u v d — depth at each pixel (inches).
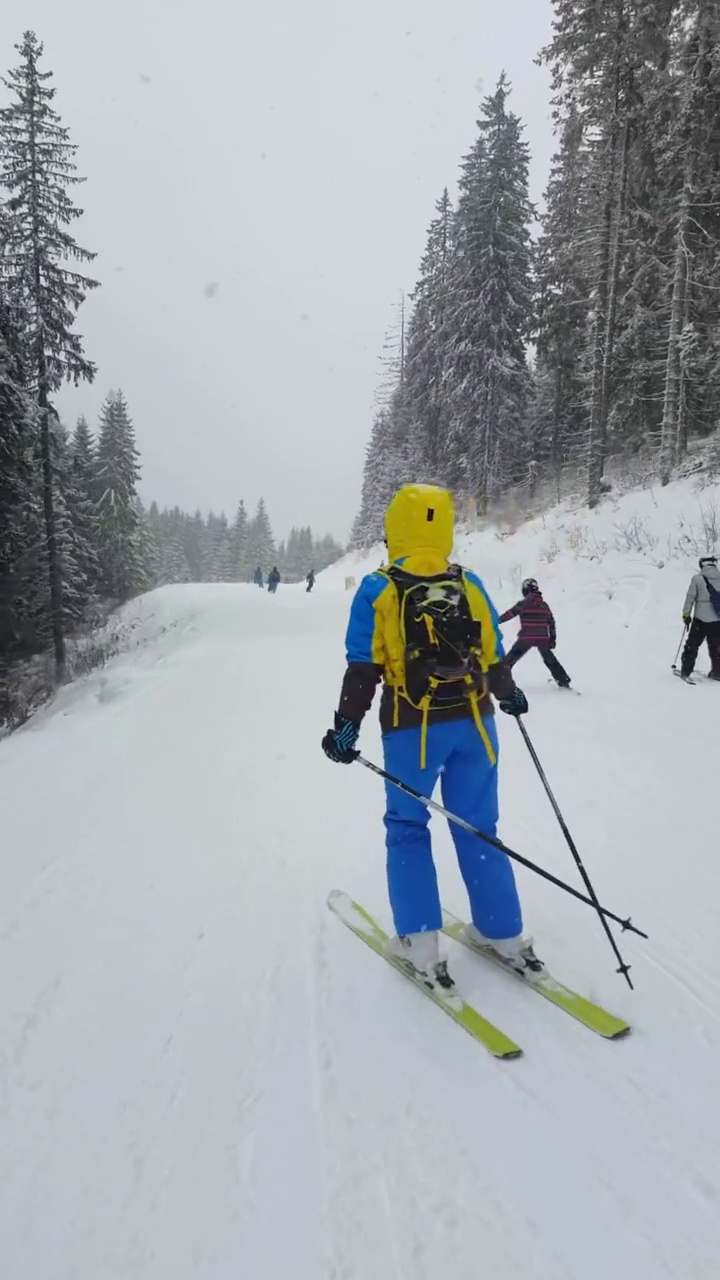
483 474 1130.0
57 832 201.0
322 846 179.0
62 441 1158.3
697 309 789.2
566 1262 66.8
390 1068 95.2
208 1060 99.1
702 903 137.3
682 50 705.0
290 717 342.6
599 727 281.4
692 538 570.6
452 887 149.9
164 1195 77.2
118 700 465.7
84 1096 93.0
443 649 106.3
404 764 109.2
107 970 124.6
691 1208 72.0
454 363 1160.8
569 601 589.3
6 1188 79.0
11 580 887.7
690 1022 101.3
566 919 132.8
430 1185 76.4
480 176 1102.4
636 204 816.3
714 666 350.6
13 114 843.4
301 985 116.6
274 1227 72.6
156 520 3964.1
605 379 808.3
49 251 874.1
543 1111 86.0
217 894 154.3
